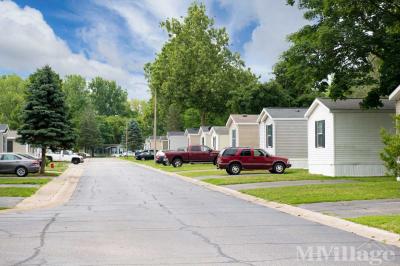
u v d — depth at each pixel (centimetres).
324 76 2700
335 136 3067
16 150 6391
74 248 1009
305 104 6462
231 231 1221
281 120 4016
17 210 1719
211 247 1016
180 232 1206
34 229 1255
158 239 1109
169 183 3022
